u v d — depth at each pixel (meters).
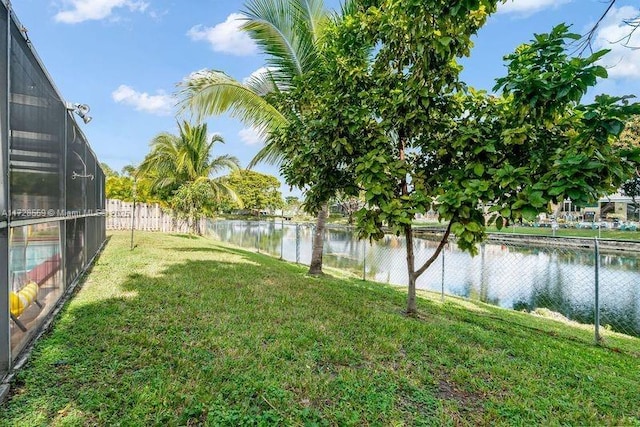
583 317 7.05
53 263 3.54
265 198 43.38
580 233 22.20
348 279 7.57
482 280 10.27
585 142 2.84
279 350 2.96
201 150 17.02
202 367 2.57
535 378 2.80
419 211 3.71
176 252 8.84
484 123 3.87
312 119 4.45
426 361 2.98
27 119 2.56
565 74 2.76
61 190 3.69
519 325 4.67
